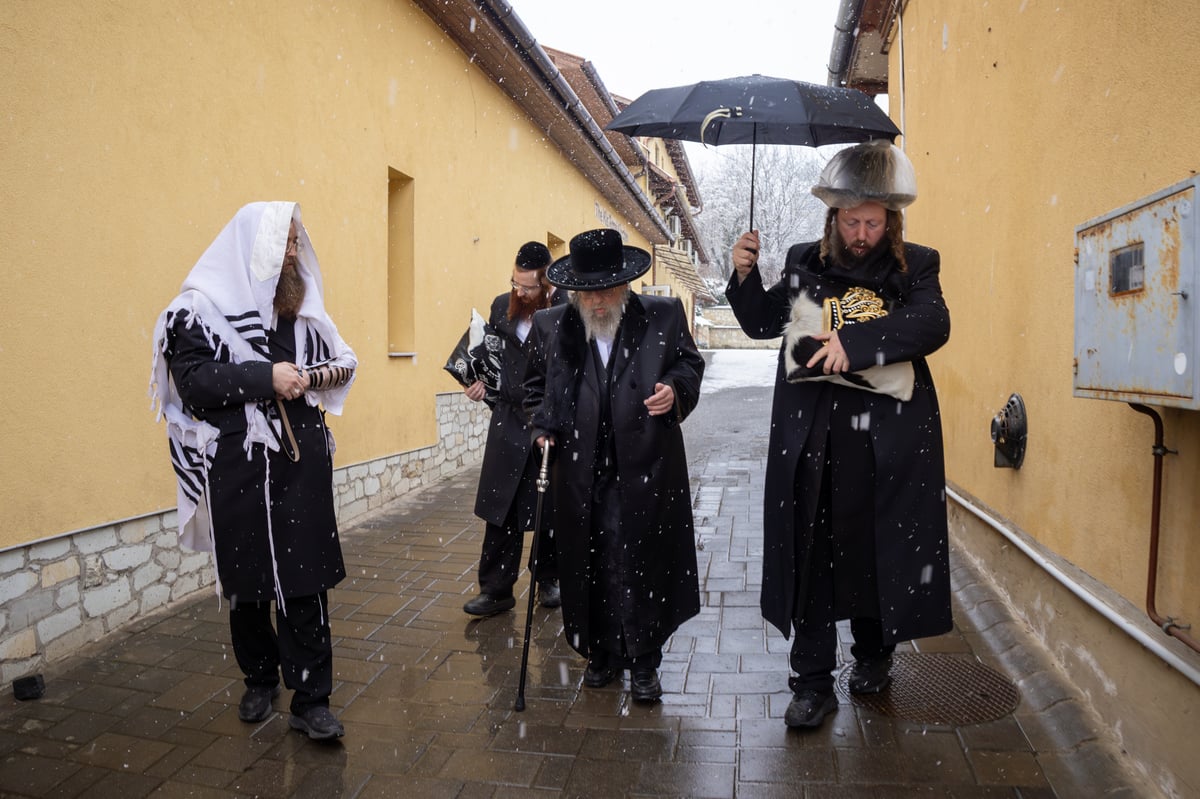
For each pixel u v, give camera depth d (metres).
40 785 2.67
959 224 5.12
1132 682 2.62
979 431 4.65
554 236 13.40
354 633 4.04
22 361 3.53
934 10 5.92
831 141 3.56
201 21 4.73
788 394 3.04
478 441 9.68
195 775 2.74
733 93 3.06
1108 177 2.82
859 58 9.16
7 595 3.44
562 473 3.28
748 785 2.63
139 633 3.99
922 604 2.84
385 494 7.13
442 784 2.68
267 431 2.87
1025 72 3.75
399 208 7.84
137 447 4.19
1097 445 2.94
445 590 4.71
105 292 4.00
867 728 2.96
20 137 3.53
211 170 4.84
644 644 3.18
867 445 2.88
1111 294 2.32
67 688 3.39
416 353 7.87
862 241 2.83
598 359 3.32
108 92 4.03
